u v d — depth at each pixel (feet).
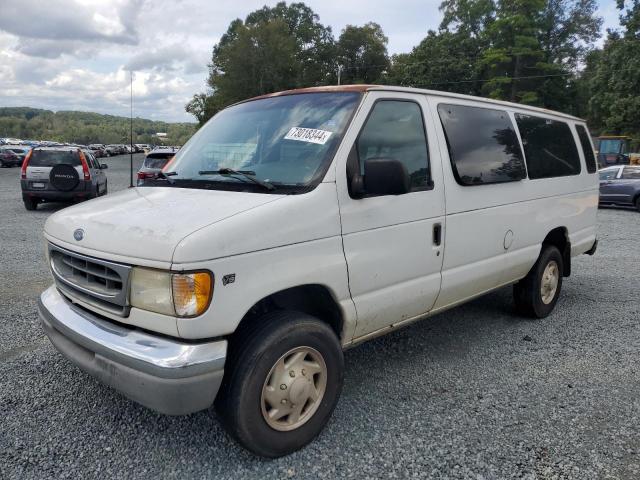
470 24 187.62
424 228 11.85
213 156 11.84
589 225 19.65
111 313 8.89
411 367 13.69
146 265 8.20
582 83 177.99
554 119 17.79
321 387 9.93
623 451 9.96
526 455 9.80
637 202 52.49
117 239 8.70
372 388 12.44
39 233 33.47
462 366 13.79
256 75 196.54
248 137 11.78
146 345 8.33
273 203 9.15
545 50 179.93
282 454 9.56
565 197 17.57
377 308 10.98
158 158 45.75
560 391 12.41
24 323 16.31
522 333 16.37
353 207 10.26
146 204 9.79
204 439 10.19
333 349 9.95
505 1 172.76
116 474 9.11
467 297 13.98
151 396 8.18
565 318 17.90
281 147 10.92
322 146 10.39
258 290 8.72
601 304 19.63
